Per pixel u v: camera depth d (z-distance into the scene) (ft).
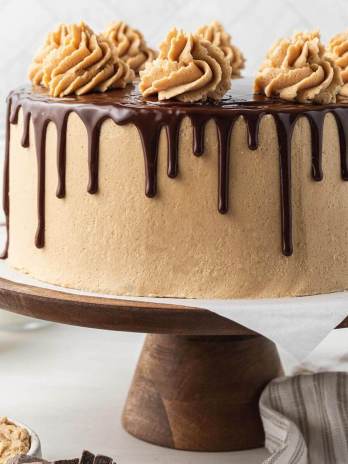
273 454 2.55
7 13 3.95
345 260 2.60
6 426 2.64
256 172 2.52
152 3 4.00
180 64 2.61
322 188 2.56
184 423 2.80
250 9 4.00
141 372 2.88
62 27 2.91
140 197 2.53
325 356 3.20
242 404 2.83
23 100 2.67
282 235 2.54
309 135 2.54
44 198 2.64
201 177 2.51
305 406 2.80
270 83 2.64
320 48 2.66
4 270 2.73
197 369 2.82
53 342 3.34
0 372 3.13
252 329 2.44
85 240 2.59
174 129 2.50
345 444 2.77
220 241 2.53
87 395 3.01
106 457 2.41
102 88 2.73
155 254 2.54
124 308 2.47
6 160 2.76
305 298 2.54
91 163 2.55
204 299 2.53
